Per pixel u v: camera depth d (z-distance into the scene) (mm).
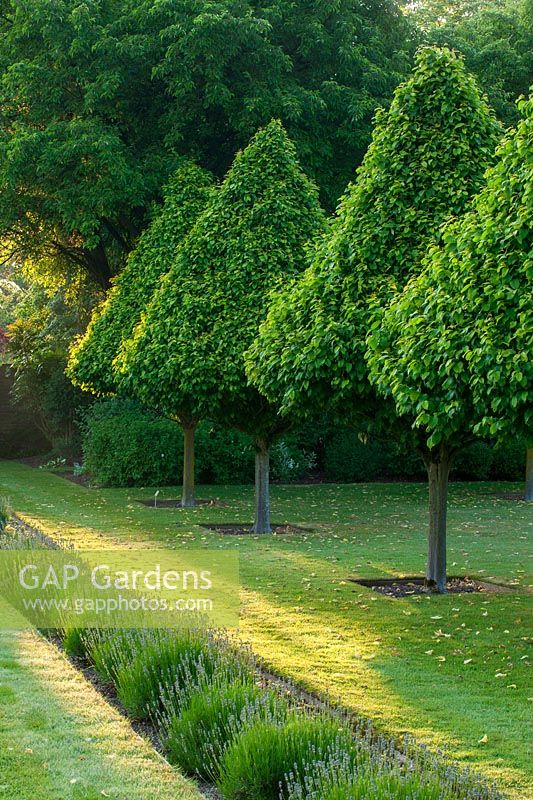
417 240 8016
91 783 3822
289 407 8789
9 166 17219
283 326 8680
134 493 17375
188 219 15711
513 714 4891
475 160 8219
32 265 23328
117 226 20656
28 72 17453
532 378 5672
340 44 18656
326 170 18703
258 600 7754
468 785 3377
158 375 12453
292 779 3520
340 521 13867
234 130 18609
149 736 4477
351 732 4035
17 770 3951
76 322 24203
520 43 22109
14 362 24078
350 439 20703
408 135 8227
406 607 7629
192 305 12219
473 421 6625
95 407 20266
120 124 18625
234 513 14570
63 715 4676
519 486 19969
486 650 6273
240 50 17609
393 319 6922
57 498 16312
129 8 17969
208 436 19141
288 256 12094
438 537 8555
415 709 4922
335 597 7949
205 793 3814
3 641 6195
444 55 8398
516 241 5984
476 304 5984
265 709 4023
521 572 9523
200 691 4418
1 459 26484
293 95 17703
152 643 5062
